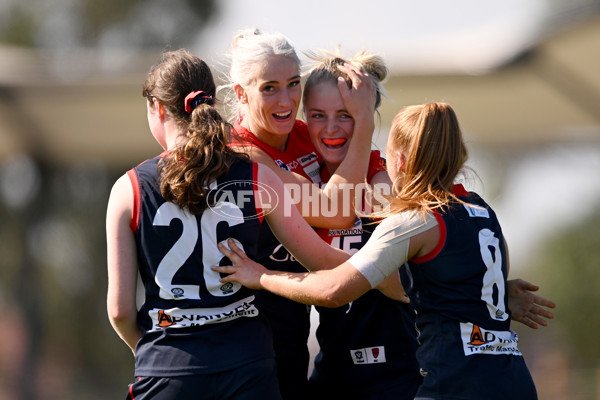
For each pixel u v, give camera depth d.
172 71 10.23
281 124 11.35
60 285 63.12
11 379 49.81
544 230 65.94
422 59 27.95
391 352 11.93
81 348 61.69
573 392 38.66
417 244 9.89
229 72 12.26
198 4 66.88
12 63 29.56
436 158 10.12
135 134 35.34
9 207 61.91
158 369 9.56
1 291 60.09
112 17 66.19
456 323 9.79
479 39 27.89
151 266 9.78
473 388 9.55
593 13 25.47
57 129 34.88
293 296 9.91
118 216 9.85
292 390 12.09
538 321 11.42
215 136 9.77
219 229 9.81
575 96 30.78
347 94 11.57
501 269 10.18
